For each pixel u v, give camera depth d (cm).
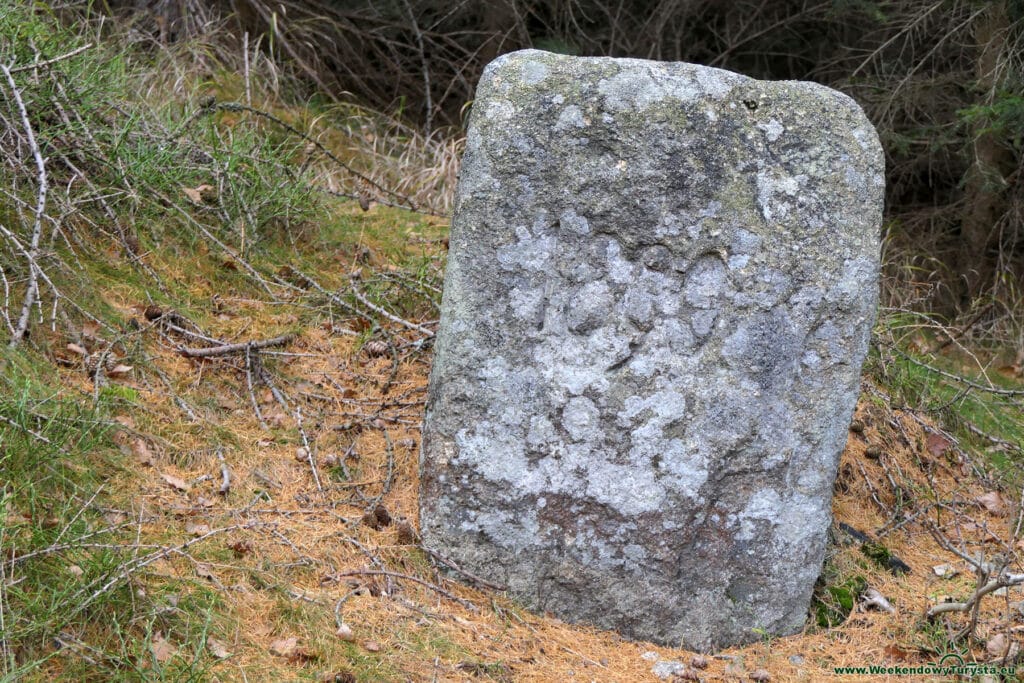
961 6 780
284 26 840
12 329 377
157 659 278
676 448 343
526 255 346
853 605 374
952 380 593
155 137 529
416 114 929
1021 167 810
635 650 342
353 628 317
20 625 269
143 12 735
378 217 620
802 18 938
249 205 538
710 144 339
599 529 346
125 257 469
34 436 327
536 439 348
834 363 344
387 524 374
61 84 497
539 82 344
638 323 344
